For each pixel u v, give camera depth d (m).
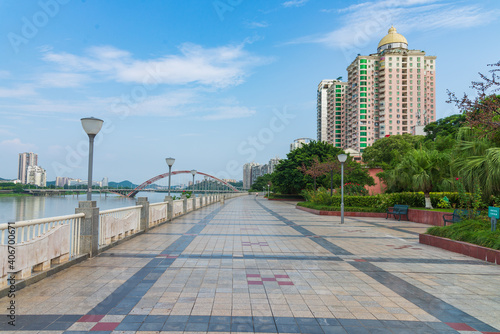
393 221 16.00
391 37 92.69
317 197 23.58
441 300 4.50
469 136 13.08
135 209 10.17
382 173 26.56
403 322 3.73
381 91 89.50
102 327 3.43
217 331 3.38
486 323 3.74
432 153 17.20
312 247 8.40
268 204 34.38
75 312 3.83
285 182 43.16
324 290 4.84
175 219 15.59
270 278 5.42
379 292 4.80
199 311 3.91
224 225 13.15
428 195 16.47
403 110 89.69
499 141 10.75
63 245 5.97
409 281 5.41
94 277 5.32
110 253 7.26
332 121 109.44
